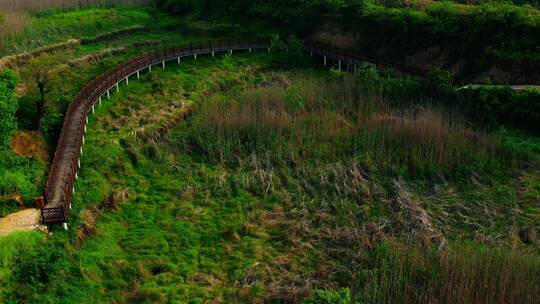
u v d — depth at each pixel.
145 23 84.44
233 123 52.00
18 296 30.53
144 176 47.03
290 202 43.03
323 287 34.03
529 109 51.00
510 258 33.59
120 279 34.84
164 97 61.38
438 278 32.97
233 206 43.09
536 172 45.06
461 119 51.66
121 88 61.09
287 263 36.38
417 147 47.91
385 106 55.34
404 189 43.72
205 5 88.31
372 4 74.81
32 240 33.88
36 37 70.94
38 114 49.44
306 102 56.94
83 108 51.88
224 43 73.06
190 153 50.62
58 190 39.34
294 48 71.56
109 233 38.94
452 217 40.62
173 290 34.09
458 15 65.31
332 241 38.44
